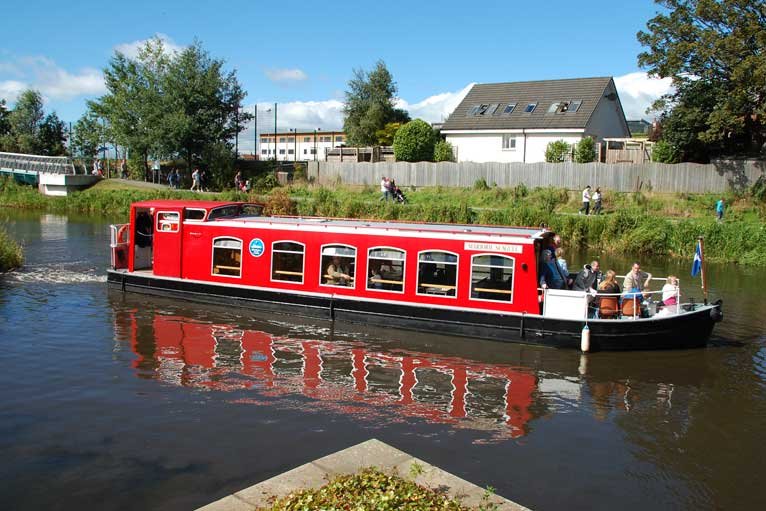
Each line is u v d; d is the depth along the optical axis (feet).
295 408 36.17
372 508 19.53
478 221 106.52
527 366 44.01
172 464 29.45
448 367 43.62
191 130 160.04
